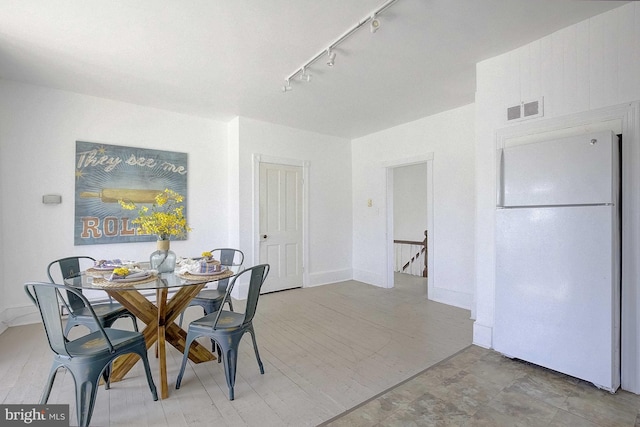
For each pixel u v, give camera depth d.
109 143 3.89
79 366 1.72
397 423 1.82
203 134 4.60
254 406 1.99
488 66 2.89
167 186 4.29
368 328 3.37
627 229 2.15
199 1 2.06
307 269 5.29
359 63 2.95
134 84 3.44
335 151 5.68
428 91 3.63
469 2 2.09
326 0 2.06
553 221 2.33
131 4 2.09
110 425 1.80
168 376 2.37
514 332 2.55
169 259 2.53
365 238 5.66
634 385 2.12
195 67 3.03
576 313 2.22
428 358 2.66
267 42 2.58
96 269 2.54
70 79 3.32
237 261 4.53
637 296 2.12
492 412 1.92
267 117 4.59
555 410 1.94
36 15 2.21
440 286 4.40
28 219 3.44
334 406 1.99
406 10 2.17
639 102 2.10
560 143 2.30
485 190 2.91
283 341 3.02
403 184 7.39
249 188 4.65
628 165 2.15
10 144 3.35
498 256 2.65
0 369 2.41
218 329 2.12
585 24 2.33
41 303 1.70
